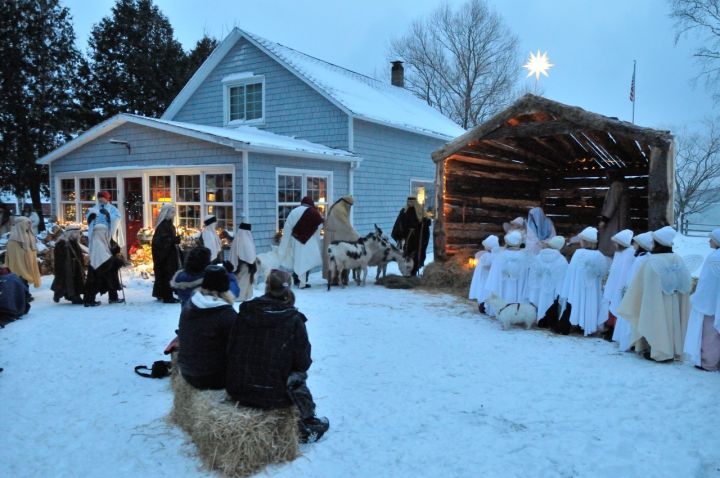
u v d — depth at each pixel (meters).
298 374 4.03
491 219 12.92
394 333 7.20
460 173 11.87
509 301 7.80
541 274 7.52
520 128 10.03
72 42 21.77
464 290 10.49
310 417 4.11
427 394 5.04
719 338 5.71
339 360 6.04
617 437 4.16
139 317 8.13
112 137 13.80
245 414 3.72
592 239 7.22
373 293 10.21
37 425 4.48
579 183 13.36
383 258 11.28
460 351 6.42
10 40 19.47
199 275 5.48
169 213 9.18
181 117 17.58
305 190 13.02
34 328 7.47
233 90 16.64
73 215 14.97
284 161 12.34
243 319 3.95
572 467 3.72
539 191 14.04
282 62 15.20
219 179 11.96
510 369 5.77
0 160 19.91
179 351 4.31
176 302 9.28
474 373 5.63
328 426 4.22
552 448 3.99
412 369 5.75
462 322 7.90
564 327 7.28
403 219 12.16
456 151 10.91
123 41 25.88
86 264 10.79
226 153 11.68
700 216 34.88
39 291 10.46
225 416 3.69
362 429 4.31
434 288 10.77
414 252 12.01
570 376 5.55
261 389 3.78
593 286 7.08
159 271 9.17
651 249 6.32
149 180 13.15
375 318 8.07
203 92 17.03
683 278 6.04
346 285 10.97
